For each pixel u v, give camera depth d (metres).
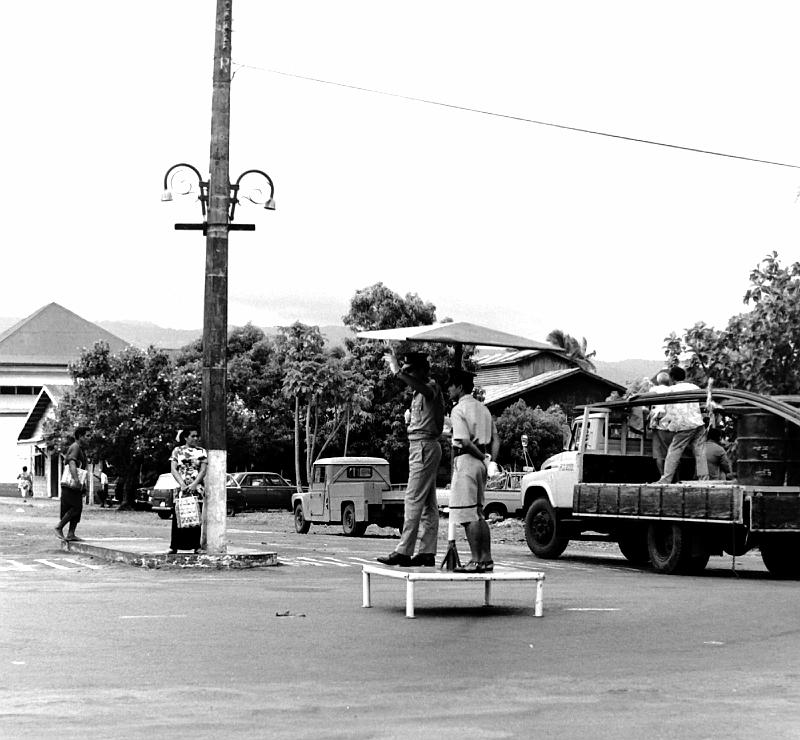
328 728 7.91
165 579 19.00
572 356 81.25
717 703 8.92
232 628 12.91
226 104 21.20
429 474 15.13
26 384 122.12
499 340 15.56
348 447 66.00
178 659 10.79
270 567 21.47
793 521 20.55
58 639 11.99
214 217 21.12
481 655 11.15
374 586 17.97
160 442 62.97
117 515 54.34
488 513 40.62
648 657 11.11
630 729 7.96
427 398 15.10
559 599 16.38
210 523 21.52
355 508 37.44
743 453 21.28
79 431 26.62
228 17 21.23
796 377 30.95
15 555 24.20
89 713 8.38
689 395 22.11
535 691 9.34
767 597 16.80
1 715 8.30
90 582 18.41
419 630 12.88
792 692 9.39
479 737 7.67
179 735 7.68
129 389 62.59
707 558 22.05
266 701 8.85
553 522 25.72
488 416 14.95
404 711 8.51
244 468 74.25
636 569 23.38
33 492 98.00
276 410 71.00
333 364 62.97
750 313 31.45
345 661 10.73
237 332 74.00
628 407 24.25
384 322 64.75
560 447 62.31
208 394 21.44
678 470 24.20
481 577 14.04
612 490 23.33
